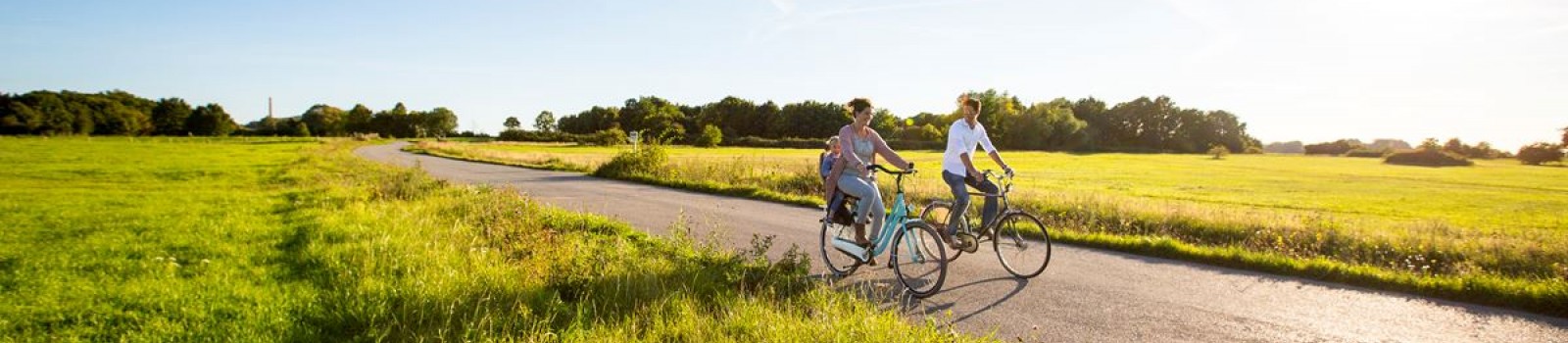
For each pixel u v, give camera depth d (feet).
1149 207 41.04
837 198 20.80
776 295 17.76
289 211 35.86
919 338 14.06
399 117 453.58
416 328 14.38
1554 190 103.24
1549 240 29.63
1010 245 22.43
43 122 331.57
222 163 93.66
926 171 122.31
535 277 18.44
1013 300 19.07
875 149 20.63
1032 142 368.89
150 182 59.57
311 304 16.05
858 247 20.45
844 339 13.67
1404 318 17.54
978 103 22.36
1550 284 18.97
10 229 27.96
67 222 30.09
